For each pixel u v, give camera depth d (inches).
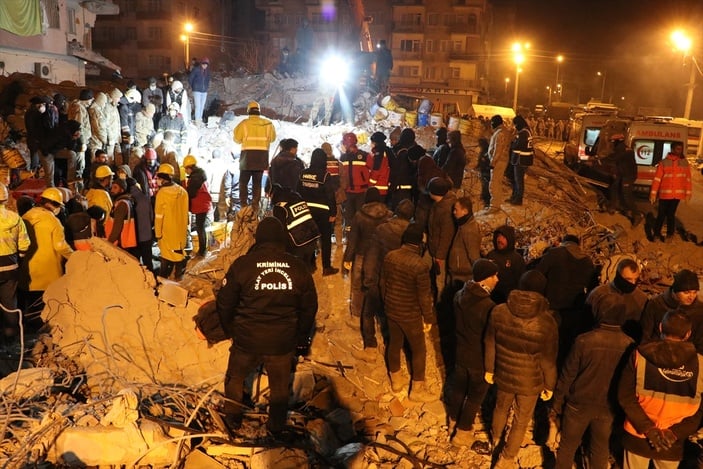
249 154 414.0
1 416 201.5
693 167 1010.1
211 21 2439.7
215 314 216.1
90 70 1170.0
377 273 277.3
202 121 705.6
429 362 289.4
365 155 391.9
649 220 522.3
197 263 354.6
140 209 343.9
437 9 2568.9
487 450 231.9
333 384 257.4
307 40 902.4
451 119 716.7
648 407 184.4
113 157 539.5
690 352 181.3
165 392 221.3
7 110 594.2
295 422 227.0
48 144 454.6
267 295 194.7
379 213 297.3
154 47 2208.4
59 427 192.1
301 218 291.7
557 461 207.5
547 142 1365.7
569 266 256.5
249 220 335.6
